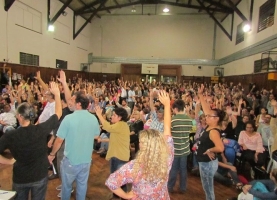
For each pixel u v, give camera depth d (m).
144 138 1.18
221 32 15.22
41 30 11.02
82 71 15.55
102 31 16.91
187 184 3.30
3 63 8.62
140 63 16.66
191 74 16.23
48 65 11.73
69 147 1.97
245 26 10.54
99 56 16.98
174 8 15.90
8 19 8.83
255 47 9.82
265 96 6.96
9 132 1.62
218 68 14.82
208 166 2.17
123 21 16.67
